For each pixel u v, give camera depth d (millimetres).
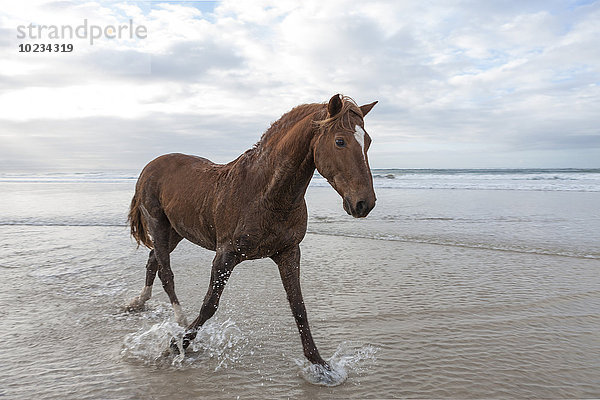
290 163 2979
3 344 3877
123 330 4246
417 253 7910
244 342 3988
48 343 3912
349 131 2574
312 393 3043
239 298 5383
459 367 3451
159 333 4125
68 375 3281
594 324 4363
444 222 11484
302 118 3035
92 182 36875
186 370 3396
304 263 7199
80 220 12180
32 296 5336
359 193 2459
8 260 7316
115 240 9234
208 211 3537
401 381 3225
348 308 4906
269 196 3098
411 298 5242
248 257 3328
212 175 3688
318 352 3479
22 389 3049
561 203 15625
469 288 5633
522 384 3170
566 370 3391
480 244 8594
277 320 4586
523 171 51438
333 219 12570
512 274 6324
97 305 5027
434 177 38500
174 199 3938
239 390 3080
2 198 18891
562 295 5285
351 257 7641
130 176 49312
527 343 3916
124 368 3416
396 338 4055
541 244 8453
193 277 6379
